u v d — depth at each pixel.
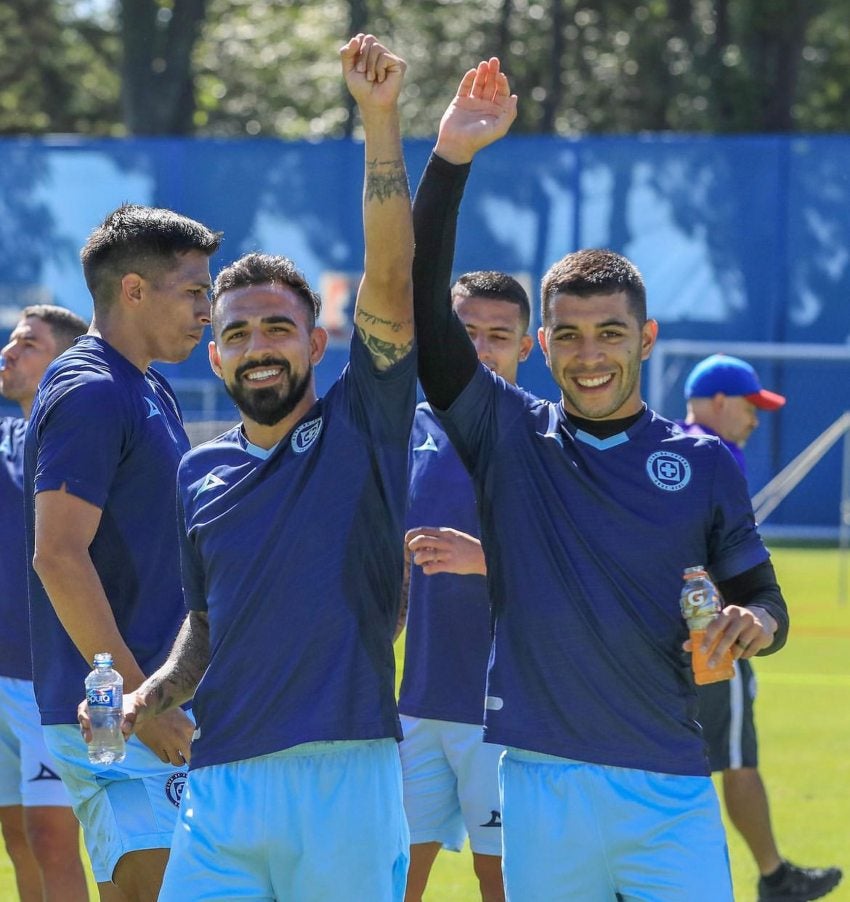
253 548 13.49
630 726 13.60
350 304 76.12
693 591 13.30
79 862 19.09
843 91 128.62
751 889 23.27
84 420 15.21
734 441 25.25
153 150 76.56
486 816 18.50
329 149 76.19
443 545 15.61
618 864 13.62
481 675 18.34
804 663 44.22
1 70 131.62
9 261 77.00
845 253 75.38
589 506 13.78
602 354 13.81
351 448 13.57
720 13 114.06
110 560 15.61
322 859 13.12
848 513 71.88
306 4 133.00
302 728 13.13
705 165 75.62
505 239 76.00
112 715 13.95
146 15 103.12
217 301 13.92
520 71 130.75
